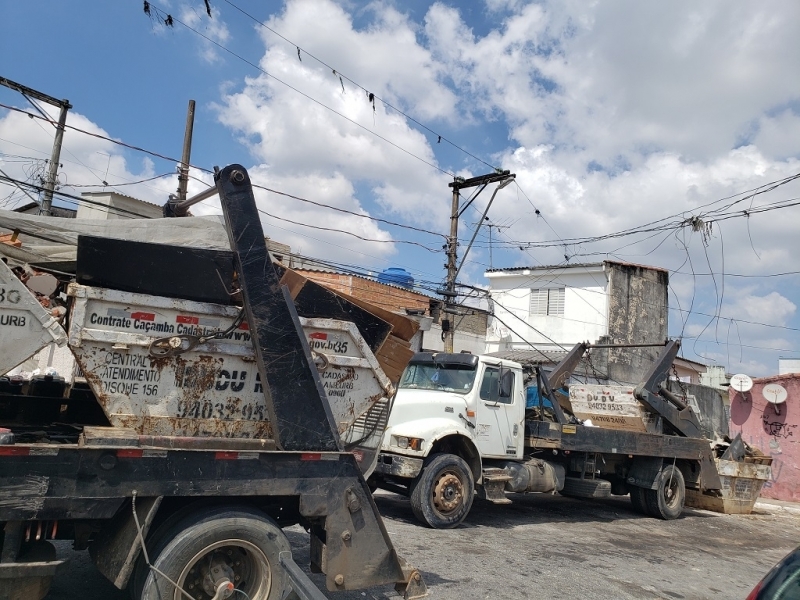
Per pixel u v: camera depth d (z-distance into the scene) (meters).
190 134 20.12
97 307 4.29
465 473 9.00
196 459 4.04
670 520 12.13
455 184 22.19
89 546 4.27
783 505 15.92
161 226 5.98
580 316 30.61
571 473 11.41
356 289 21.47
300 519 4.82
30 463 3.53
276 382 4.53
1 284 3.95
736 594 7.17
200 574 4.17
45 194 18.97
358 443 6.02
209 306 4.63
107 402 4.30
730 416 18.39
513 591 6.23
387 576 4.73
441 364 10.14
